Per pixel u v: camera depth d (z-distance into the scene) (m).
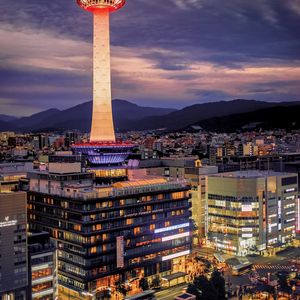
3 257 172.38
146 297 199.50
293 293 199.50
